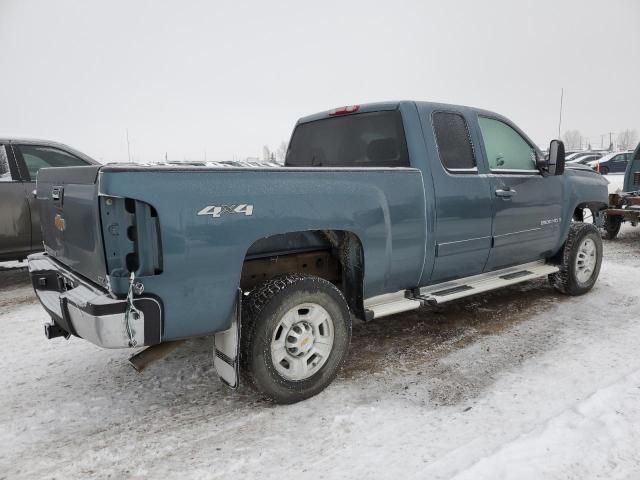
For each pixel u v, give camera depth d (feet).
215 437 9.26
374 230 11.39
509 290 19.34
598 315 16.07
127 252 8.30
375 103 13.56
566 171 17.69
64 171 9.91
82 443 9.15
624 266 23.62
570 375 11.53
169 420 9.93
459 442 8.88
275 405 10.43
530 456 8.11
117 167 8.00
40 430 9.62
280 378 10.11
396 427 9.44
